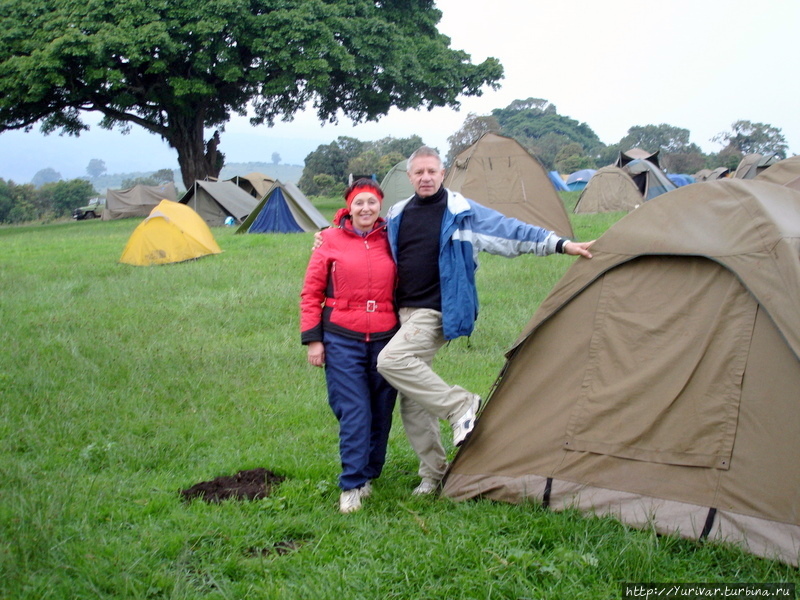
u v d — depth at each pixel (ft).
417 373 12.72
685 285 12.30
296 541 11.89
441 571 10.57
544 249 12.99
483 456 13.48
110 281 38.14
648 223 12.78
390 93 110.11
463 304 12.80
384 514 12.62
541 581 10.36
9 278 40.16
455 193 13.23
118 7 90.58
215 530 11.87
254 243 53.11
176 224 45.27
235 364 22.58
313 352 13.25
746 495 11.16
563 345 13.23
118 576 10.39
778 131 275.39
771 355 11.37
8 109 98.68
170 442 16.42
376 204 13.16
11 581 9.91
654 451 12.09
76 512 12.44
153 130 112.57
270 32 93.25
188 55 96.89
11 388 19.85
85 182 280.72
